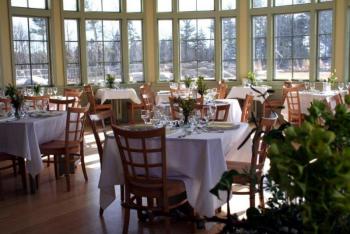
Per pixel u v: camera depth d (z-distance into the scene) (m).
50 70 9.73
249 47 9.99
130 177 3.26
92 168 5.59
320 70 9.47
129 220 3.66
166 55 10.39
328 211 0.83
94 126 3.87
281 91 9.75
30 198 4.43
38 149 4.56
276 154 0.88
